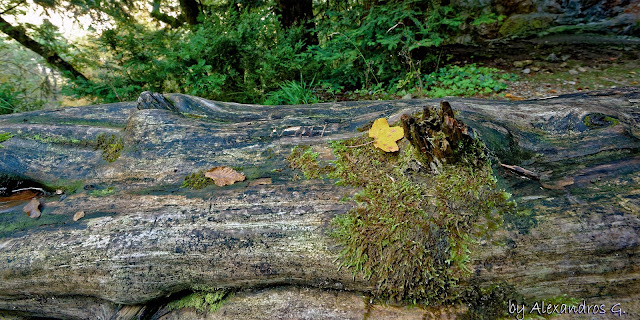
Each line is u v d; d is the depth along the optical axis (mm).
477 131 1639
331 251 1433
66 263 1546
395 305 1401
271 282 1514
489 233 1346
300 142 1962
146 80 4148
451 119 1410
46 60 5840
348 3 6020
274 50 4684
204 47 4199
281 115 2275
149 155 1963
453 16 5480
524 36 5641
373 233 1405
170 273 1520
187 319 1536
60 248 1574
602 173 1517
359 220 1452
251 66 4504
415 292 1368
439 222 1378
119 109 2398
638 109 1937
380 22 4566
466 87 4516
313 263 1444
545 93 4184
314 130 2037
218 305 1539
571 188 1469
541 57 5086
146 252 1512
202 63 4035
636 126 1762
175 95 2439
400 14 4621
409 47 4363
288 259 1461
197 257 1496
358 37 4855
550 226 1334
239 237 1502
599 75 4453
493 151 1602
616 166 1537
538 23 5578
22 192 1991
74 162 2037
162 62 4078
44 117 2371
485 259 1325
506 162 1606
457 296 1358
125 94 4188
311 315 1424
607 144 1653
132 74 4246
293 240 1473
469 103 2154
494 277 1333
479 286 1354
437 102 2209
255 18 4645
